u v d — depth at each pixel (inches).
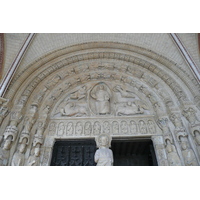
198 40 325.7
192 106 288.0
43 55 349.1
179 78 324.5
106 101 344.2
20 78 320.5
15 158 247.0
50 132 301.9
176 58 335.6
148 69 358.9
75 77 378.3
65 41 366.3
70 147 303.0
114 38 368.8
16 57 327.0
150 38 353.4
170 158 253.4
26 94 317.1
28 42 341.1
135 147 428.8
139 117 320.8
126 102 350.6
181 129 270.2
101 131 303.0
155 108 322.3
